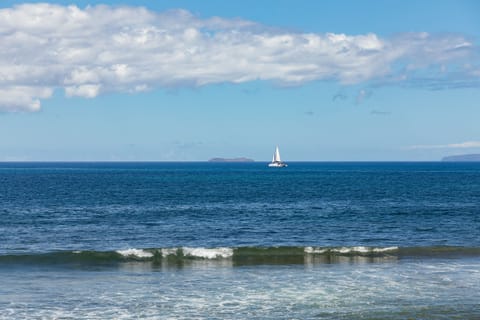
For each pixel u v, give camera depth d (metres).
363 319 22.70
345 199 85.75
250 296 26.31
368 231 50.66
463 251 38.44
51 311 23.73
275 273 31.64
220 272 31.97
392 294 26.67
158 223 55.75
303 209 69.88
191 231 50.28
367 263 34.69
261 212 66.19
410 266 33.69
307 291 27.31
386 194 97.12
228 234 48.62
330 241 45.16
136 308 24.28
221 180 153.88
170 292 27.09
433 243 44.25
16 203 76.81
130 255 35.97
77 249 41.00
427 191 105.19
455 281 29.53
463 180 155.12
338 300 25.59
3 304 24.78
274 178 170.88
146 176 186.25
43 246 42.19
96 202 79.00
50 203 77.12
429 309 24.09
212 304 24.94
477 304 24.92
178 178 169.00
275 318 22.81
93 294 26.72
